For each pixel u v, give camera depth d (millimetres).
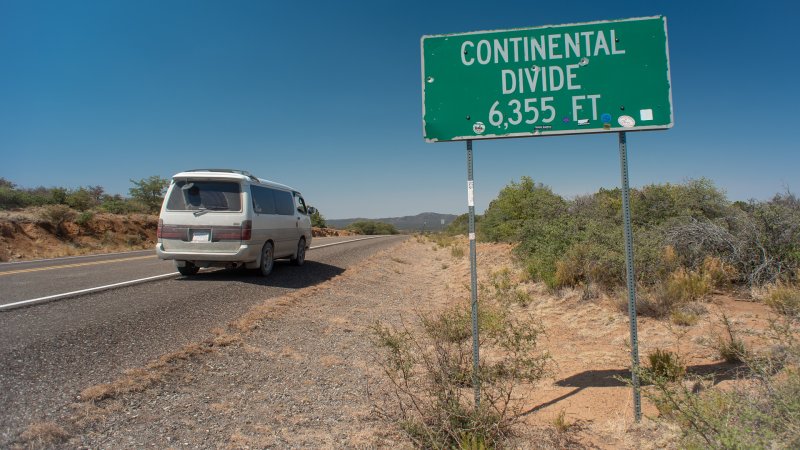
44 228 21625
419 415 3609
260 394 4137
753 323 5504
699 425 2727
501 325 5406
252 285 8977
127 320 5816
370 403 4027
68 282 8766
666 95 3658
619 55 3727
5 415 3244
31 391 3664
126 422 3361
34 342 4781
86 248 21641
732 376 3971
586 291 7801
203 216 9188
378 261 15969
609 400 3898
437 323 6098
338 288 9875
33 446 2893
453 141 3840
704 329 5516
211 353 4992
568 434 3338
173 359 4625
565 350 5484
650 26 3715
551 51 3787
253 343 5535
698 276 7230
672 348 5035
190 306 6816
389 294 10320
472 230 3781
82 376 4043
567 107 3744
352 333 6566
